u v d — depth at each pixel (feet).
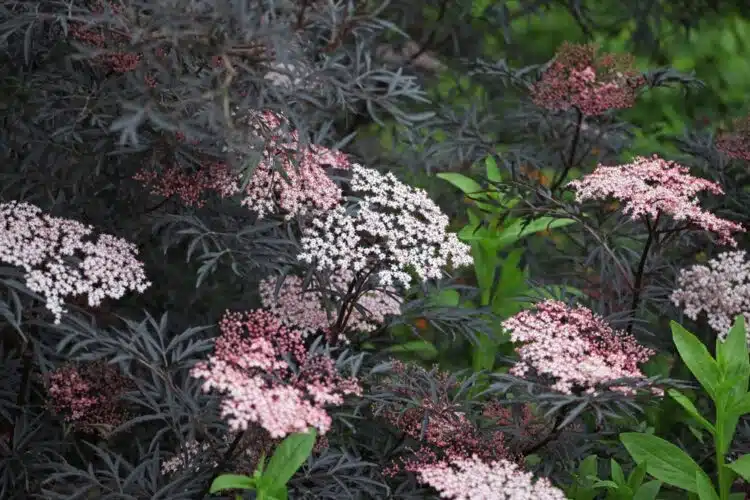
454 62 16.84
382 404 9.61
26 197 11.07
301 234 10.87
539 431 10.03
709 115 19.98
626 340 9.94
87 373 10.62
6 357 11.39
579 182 10.96
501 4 16.43
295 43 9.19
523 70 14.99
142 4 8.28
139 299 12.84
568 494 10.23
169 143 10.12
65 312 8.99
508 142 16.07
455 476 8.63
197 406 9.23
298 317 10.96
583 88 12.84
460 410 9.73
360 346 12.21
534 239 15.66
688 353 9.75
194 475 9.40
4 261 9.23
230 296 13.48
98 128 10.49
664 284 12.19
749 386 10.62
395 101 10.42
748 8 19.07
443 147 14.44
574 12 17.53
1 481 10.39
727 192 13.46
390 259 9.98
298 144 9.43
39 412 11.35
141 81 8.65
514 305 14.12
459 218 16.26
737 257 11.28
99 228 11.05
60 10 10.12
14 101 10.80
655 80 14.05
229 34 8.52
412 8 15.84
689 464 9.67
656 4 17.67
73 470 9.57
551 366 8.87
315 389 8.43
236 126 8.63
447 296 14.34
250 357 8.50
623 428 12.24
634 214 10.23
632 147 17.40
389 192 11.01
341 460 9.36
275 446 9.34
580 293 12.34
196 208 10.96
